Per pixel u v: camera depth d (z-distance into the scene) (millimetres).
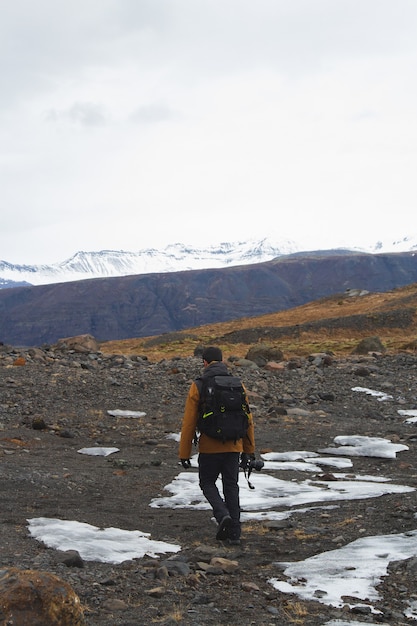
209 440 7742
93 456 13086
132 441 14695
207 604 5492
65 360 24672
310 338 73500
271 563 6754
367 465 13008
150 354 51875
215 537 7812
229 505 7656
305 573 6320
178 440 14914
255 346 31938
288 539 7695
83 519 8297
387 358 30359
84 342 29531
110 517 8570
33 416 16359
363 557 6707
